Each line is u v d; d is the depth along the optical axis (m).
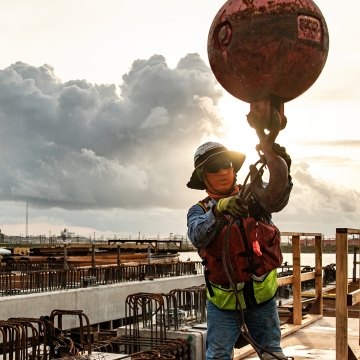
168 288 29.45
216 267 4.09
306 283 23.36
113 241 41.59
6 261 31.50
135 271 29.98
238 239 4.00
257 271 4.07
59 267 30.38
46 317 10.20
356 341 8.35
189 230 4.02
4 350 9.30
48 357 9.95
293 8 2.94
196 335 10.13
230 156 4.16
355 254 19.48
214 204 3.97
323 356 7.66
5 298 19.92
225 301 4.20
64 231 38.78
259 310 4.28
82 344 10.09
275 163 3.09
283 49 2.93
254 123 3.12
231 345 4.33
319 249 10.79
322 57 3.06
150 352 8.38
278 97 3.10
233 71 3.06
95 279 25.58
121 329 11.05
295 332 9.29
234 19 3.01
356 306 14.86
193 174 4.20
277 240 4.12
